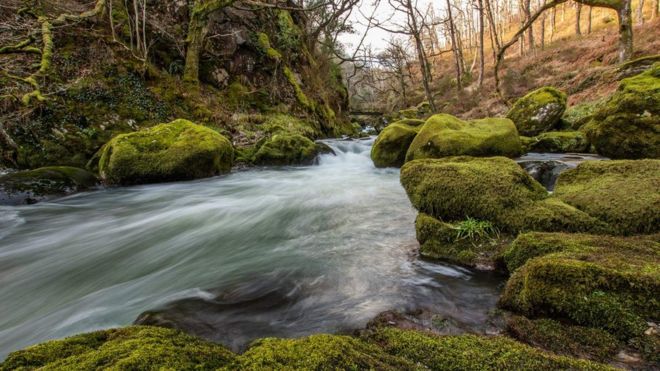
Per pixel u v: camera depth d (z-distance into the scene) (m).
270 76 18.69
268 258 3.94
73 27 11.46
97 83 10.63
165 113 11.96
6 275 3.95
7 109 8.69
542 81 21.78
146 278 3.69
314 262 3.70
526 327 2.16
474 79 35.53
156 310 2.85
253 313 2.73
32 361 1.59
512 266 2.94
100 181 8.27
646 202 3.06
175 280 3.55
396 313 2.56
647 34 19.84
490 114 21.34
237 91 16.64
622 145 7.40
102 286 3.59
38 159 8.55
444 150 8.33
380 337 2.13
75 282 3.75
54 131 9.08
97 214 6.25
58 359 1.57
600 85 15.37
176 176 8.64
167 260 4.19
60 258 4.38
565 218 3.24
